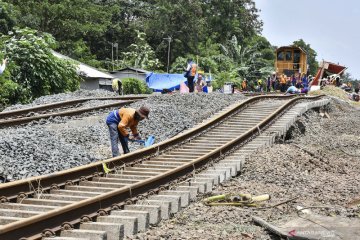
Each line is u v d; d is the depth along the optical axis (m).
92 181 13.11
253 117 24.58
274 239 9.55
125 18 97.81
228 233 9.70
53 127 20.52
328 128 29.45
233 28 117.50
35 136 16.75
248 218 10.83
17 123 19.95
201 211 11.45
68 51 73.19
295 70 61.47
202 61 84.19
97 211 9.80
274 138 21.31
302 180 15.04
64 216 8.86
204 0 118.88
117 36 94.50
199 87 37.72
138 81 56.88
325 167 17.88
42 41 35.66
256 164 16.47
